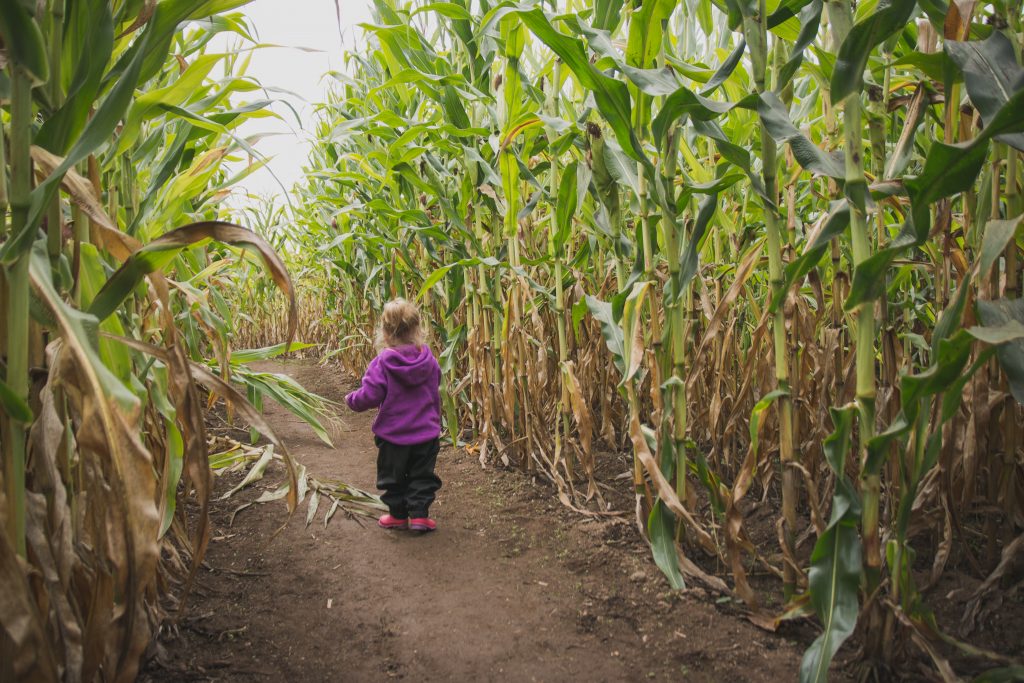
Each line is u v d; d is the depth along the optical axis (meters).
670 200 2.03
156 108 1.38
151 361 1.68
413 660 1.68
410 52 2.96
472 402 3.81
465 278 3.61
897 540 1.50
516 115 2.57
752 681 1.58
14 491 0.98
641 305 1.98
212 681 1.56
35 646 0.87
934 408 1.78
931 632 1.55
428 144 3.25
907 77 2.07
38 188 0.94
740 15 1.61
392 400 2.62
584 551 2.36
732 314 2.76
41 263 0.96
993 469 1.97
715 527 2.25
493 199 3.21
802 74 2.36
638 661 1.68
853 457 2.17
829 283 2.42
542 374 3.13
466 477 3.34
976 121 1.62
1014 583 1.95
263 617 1.89
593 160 2.20
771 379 2.40
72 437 1.37
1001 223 1.18
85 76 1.07
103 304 1.06
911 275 2.50
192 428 1.11
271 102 1.85
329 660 1.68
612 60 1.74
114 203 1.75
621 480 3.08
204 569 2.20
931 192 1.20
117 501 0.92
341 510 2.81
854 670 1.62
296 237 7.16
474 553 2.39
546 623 1.88
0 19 0.89
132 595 0.93
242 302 7.76
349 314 6.54
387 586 2.11
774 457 2.60
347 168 4.27
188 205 2.91
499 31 2.69
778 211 1.75
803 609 1.69
